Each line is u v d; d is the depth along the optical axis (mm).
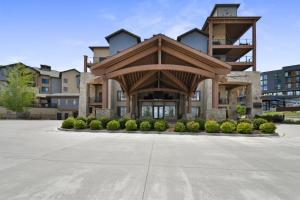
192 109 33156
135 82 24562
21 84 47250
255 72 31797
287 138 13984
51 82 59219
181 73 22125
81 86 35062
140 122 16922
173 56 18141
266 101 57094
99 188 4840
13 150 9078
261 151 9391
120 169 6316
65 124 17891
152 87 28000
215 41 36188
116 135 14602
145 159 7582
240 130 15281
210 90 30984
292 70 83625
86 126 17609
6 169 6242
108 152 8750
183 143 11336
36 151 8875
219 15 38219
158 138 13195
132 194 4535
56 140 12086
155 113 32406
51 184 5059
